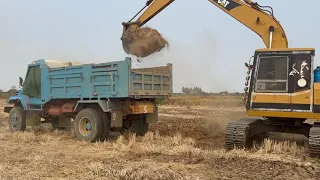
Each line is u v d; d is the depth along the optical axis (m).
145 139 9.94
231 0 9.65
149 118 11.05
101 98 9.77
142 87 9.68
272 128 8.83
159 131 11.98
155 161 7.17
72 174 6.14
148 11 10.89
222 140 10.16
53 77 11.04
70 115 11.27
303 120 8.33
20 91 13.02
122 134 10.94
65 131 12.21
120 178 5.84
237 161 7.11
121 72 9.24
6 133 11.85
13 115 12.52
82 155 7.88
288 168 6.59
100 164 6.65
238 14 9.52
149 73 10.03
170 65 11.25
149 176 5.86
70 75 10.48
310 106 7.64
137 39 10.67
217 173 6.19
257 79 8.22
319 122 8.39
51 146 9.13
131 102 9.95
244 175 6.08
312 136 7.45
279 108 7.93
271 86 8.05
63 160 7.34
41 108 11.55
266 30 9.15
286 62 7.96
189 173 6.16
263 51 8.20
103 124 9.92
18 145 9.27
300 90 7.76
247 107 8.28
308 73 7.72
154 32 10.62
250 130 8.87
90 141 9.75
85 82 10.09
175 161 7.16
